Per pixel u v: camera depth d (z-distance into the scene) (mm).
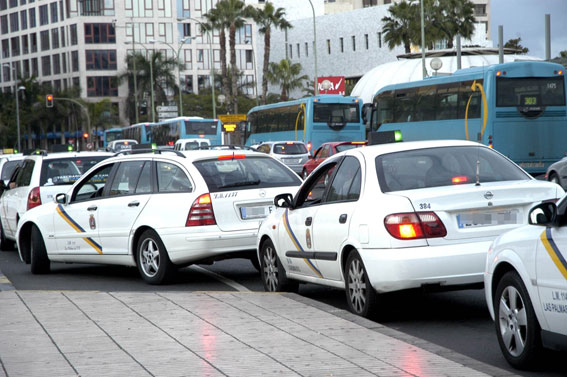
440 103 48969
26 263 21375
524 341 9445
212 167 17047
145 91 163500
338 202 13305
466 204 11875
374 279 12039
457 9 120375
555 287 8703
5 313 12516
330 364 9141
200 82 180875
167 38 178875
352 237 12508
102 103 166625
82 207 18688
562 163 34750
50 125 171250
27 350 10117
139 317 11969
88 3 175750
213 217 16547
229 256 16766
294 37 181375
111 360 9516
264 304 12867
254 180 17094
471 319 12812
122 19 176500
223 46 121938
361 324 11406
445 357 9680
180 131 90500
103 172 18875
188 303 13008
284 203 14695
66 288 17484
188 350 9914
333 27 173250
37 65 188250
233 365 9188
